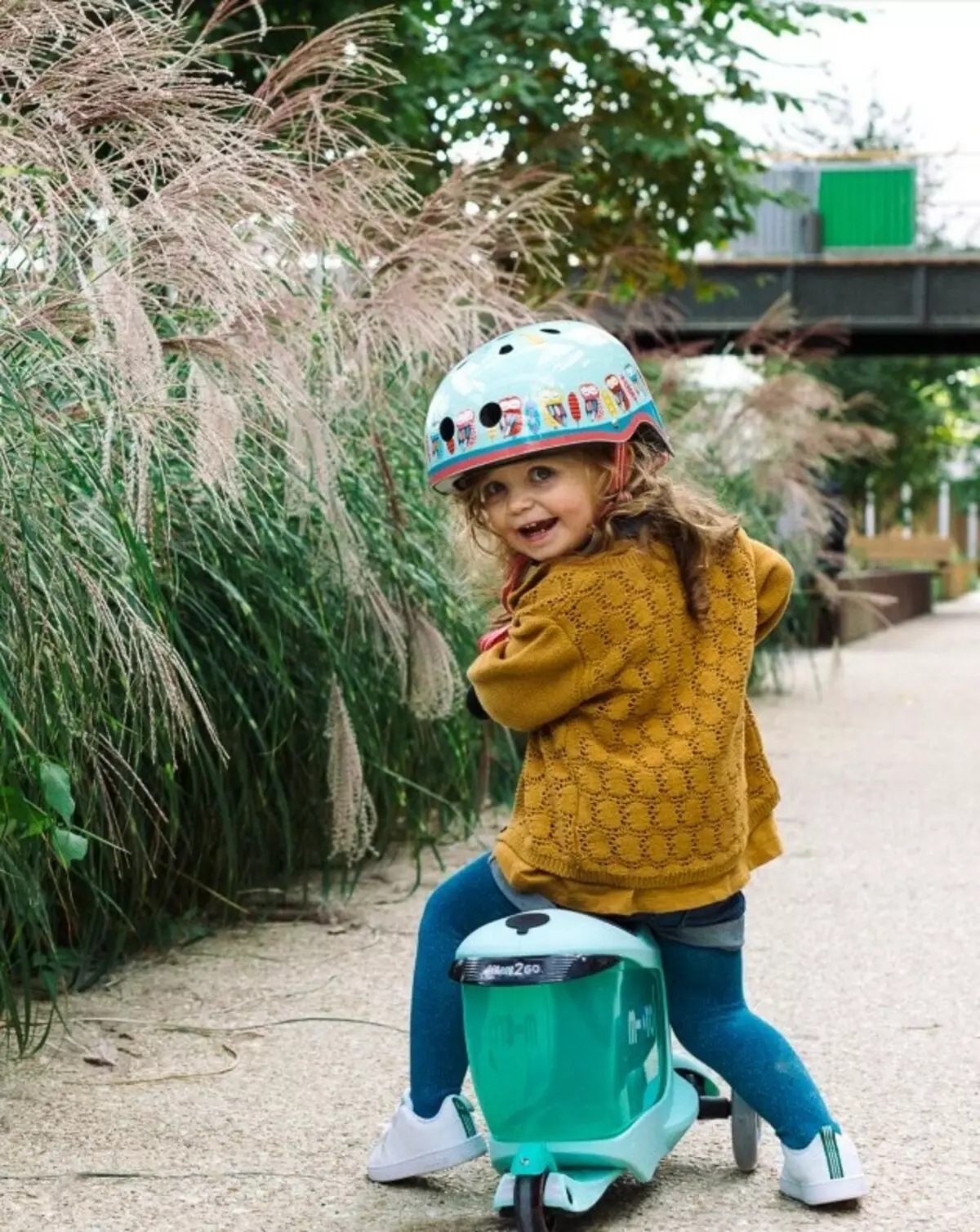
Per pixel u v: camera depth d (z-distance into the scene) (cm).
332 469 438
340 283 489
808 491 1171
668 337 1770
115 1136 306
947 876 549
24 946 354
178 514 430
